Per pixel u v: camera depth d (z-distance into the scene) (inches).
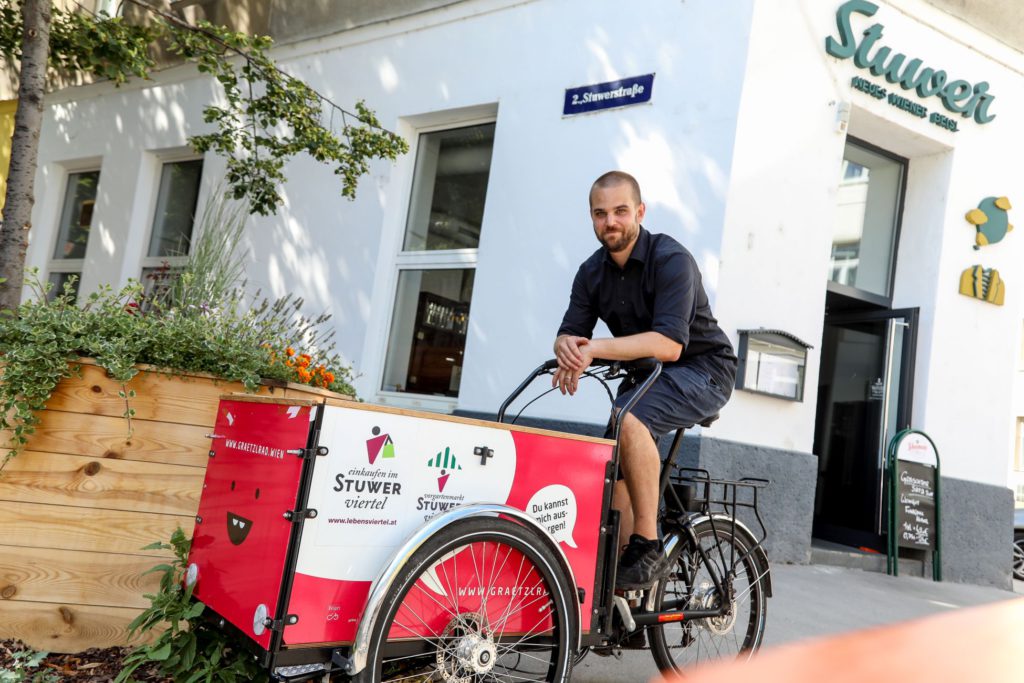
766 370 211.5
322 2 304.3
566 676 91.9
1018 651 36.2
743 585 124.2
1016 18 261.9
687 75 219.0
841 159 230.1
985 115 258.7
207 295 194.9
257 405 87.7
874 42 232.1
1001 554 264.4
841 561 237.3
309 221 294.7
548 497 93.3
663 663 113.0
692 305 108.2
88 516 115.3
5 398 111.6
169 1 356.8
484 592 87.6
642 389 104.2
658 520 116.3
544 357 230.7
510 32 255.4
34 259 395.9
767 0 213.6
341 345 277.7
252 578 81.8
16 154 150.3
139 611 115.9
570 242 231.9
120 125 368.5
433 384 260.7
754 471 210.1
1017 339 273.1
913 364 255.0
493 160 253.0
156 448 118.2
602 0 237.0
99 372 116.3
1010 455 271.1
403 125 280.4
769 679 36.5
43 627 113.3
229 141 232.5
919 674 34.4
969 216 259.3
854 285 259.3
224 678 92.2
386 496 81.6
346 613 79.5
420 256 269.9
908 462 246.1
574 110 237.5
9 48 213.3
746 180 210.8
